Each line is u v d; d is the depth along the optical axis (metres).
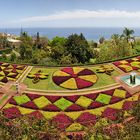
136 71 58.62
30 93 47.59
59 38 101.62
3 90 49.44
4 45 125.25
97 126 34.66
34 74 56.88
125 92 46.94
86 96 45.22
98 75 56.34
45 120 36.38
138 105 38.34
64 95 46.38
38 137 33.38
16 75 56.72
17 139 33.22
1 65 63.88
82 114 38.94
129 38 89.88
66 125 35.88
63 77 54.31
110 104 42.56
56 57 81.62
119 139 32.41
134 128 33.53
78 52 82.25
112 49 79.88
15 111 40.25
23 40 104.88
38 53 84.75
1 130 34.41
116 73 57.78
